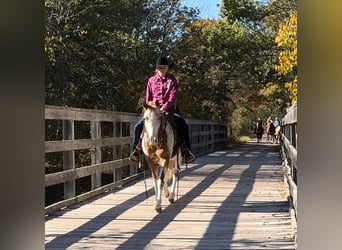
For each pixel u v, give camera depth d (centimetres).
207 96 2661
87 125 1404
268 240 499
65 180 695
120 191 883
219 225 579
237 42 2322
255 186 948
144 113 650
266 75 2438
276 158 1800
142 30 1814
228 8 2402
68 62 1352
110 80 1453
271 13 2347
